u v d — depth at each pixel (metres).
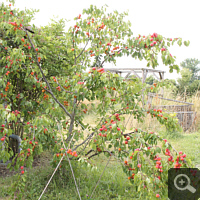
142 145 2.65
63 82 3.66
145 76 9.83
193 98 9.48
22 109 3.79
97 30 3.66
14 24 3.07
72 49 3.76
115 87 3.02
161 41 2.82
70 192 3.25
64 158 3.18
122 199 3.13
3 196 3.16
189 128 8.27
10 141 4.38
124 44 3.52
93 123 8.18
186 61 32.16
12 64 3.08
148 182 2.17
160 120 3.13
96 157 4.95
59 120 3.63
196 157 4.99
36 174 3.79
